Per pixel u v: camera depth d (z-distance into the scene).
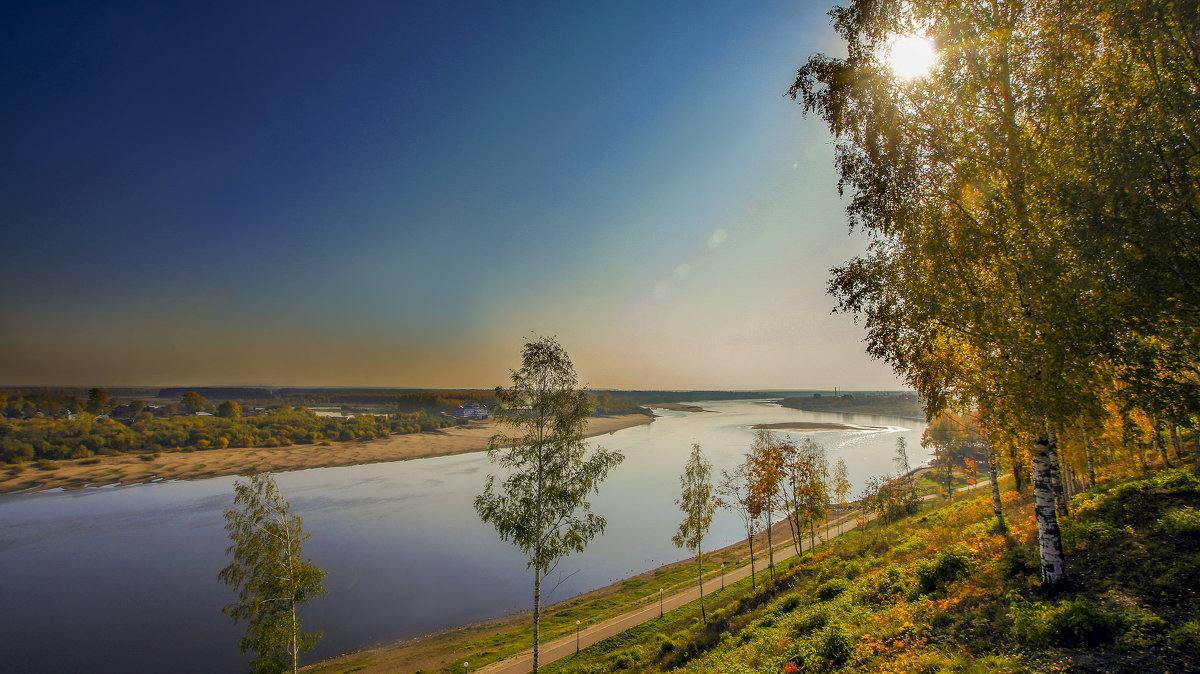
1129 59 11.92
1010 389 11.84
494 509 23.86
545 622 42.56
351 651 39.12
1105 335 10.87
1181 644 8.99
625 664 28.70
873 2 13.63
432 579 53.75
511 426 25.09
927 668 11.30
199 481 108.50
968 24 12.33
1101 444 24.28
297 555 26.53
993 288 12.73
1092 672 9.08
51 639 40.94
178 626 43.06
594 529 24.75
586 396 25.64
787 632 19.12
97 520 76.62
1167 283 10.98
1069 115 11.70
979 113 12.73
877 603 18.45
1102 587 11.94
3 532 70.81
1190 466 21.00
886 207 14.12
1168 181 11.07
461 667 33.53
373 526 71.56
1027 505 26.67
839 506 76.88
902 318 13.73
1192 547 12.23
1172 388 11.11
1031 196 12.13
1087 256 10.98
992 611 13.07
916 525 34.59
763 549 61.19
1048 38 12.10
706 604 39.75
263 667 25.31
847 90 14.27
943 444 70.12
